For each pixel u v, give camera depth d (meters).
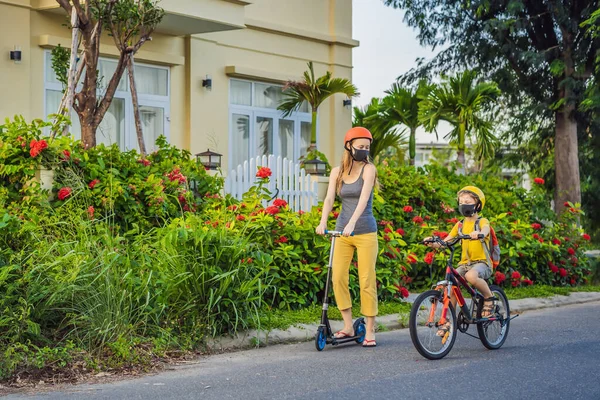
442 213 13.77
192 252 8.19
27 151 9.67
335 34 20.42
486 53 23.12
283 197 13.41
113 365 6.98
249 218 9.63
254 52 18.61
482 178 15.49
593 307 11.97
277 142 19.33
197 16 15.40
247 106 18.56
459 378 6.77
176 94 17.06
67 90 11.49
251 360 7.55
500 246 12.88
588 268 14.49
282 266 9.84
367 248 8.12
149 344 7.59
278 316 9.17
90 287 7.39
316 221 10.43
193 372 6.99
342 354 7.85
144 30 13.01
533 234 13.63
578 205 14.77
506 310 8.42
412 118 22.86
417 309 7.49
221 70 17.89
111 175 9.70
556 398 6.13
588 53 22.30
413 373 6.94
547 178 24.66
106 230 8.11
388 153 28.11
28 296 7.23
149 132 16.58
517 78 23.75
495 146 24.28
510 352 8.04
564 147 23.02
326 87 18.84
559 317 10.72
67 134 10.29
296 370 7.06
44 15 14.67
